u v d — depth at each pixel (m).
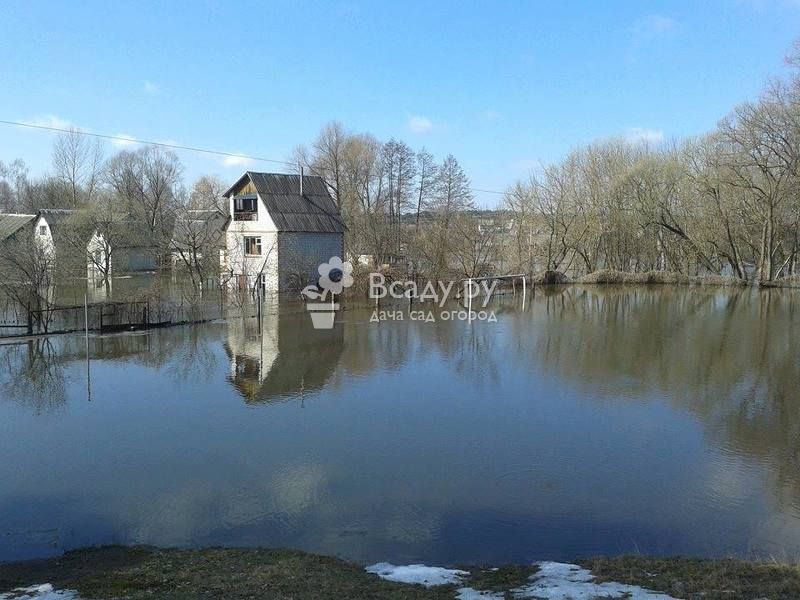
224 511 8.73
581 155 47.22
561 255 47.47
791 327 25.33
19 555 7.34
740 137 37.81
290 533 8.08
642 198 44.72
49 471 10.18
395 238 43.97
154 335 22.45
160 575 6.27
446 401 14.62
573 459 10.91
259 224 33.53
